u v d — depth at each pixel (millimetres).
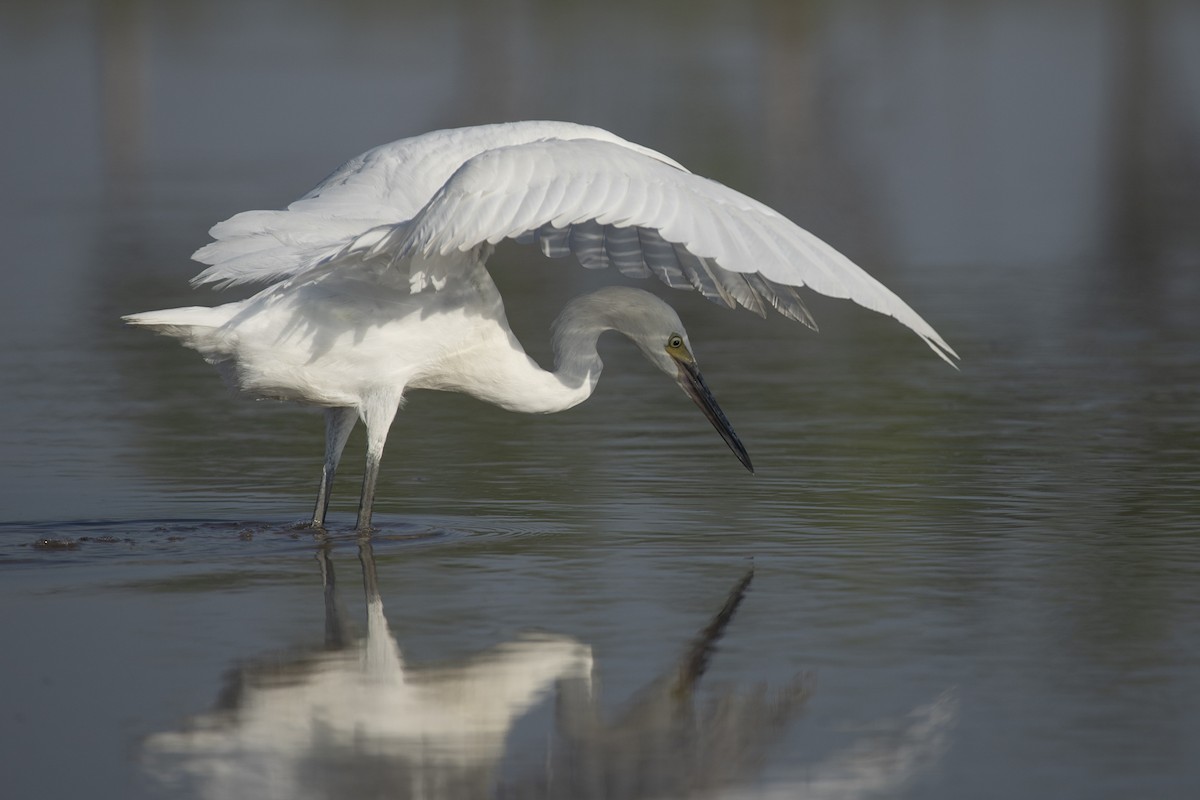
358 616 10297
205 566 11578
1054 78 52125
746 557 11594
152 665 9391
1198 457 14523
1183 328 21156
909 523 12461
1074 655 9344
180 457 15258
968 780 7703
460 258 11859
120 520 12891
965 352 19969
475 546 12039
